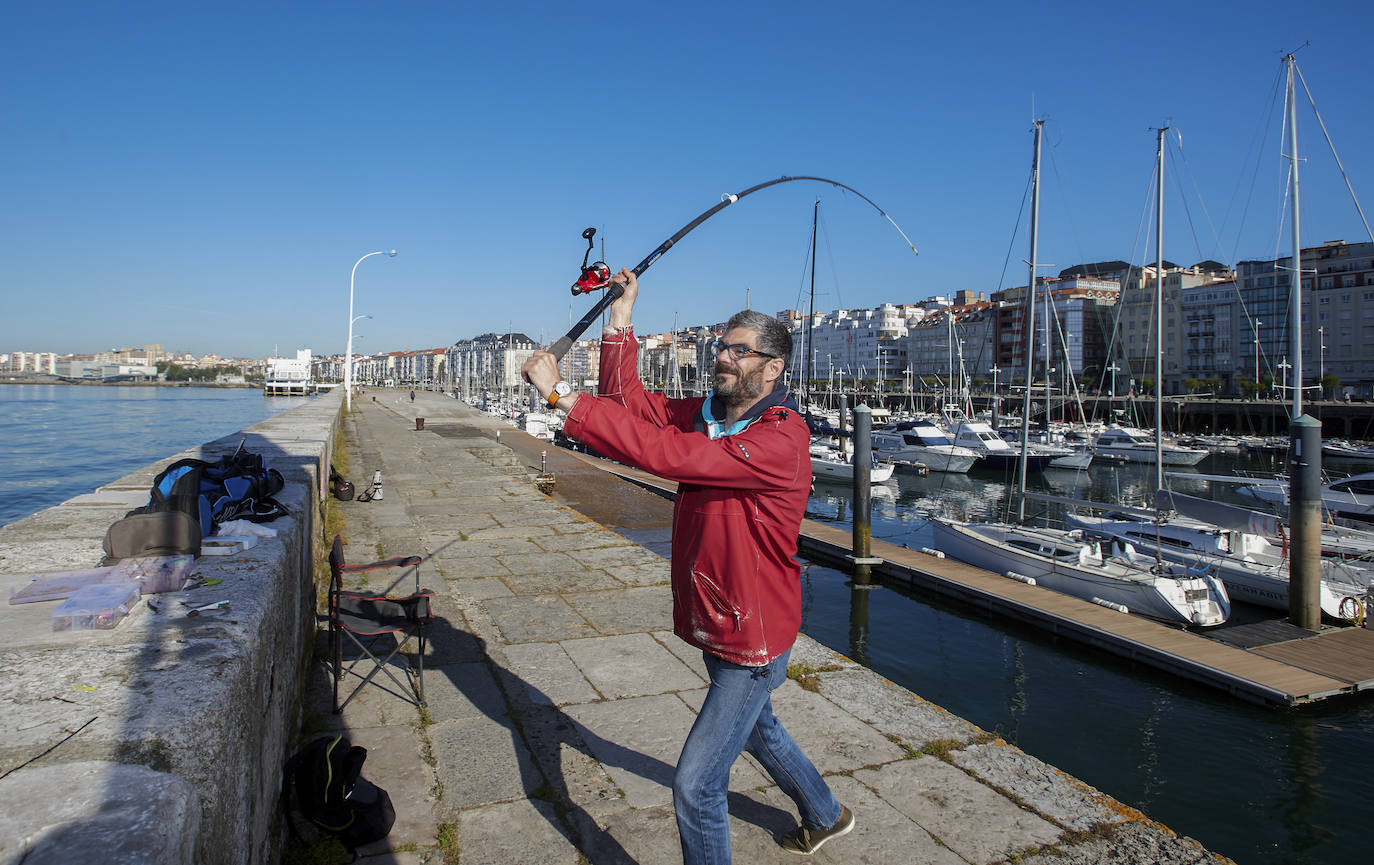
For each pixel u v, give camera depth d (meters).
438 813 3.34
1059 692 10.29
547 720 4.30
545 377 2.14
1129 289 102.56
